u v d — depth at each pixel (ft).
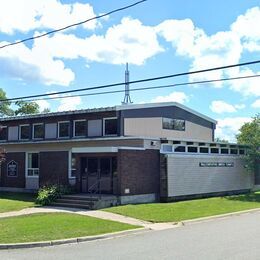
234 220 62.13
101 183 81.82
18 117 107.14
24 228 49.60
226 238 44.98
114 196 75.56
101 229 50.29
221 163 99.50
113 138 88.33
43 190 79.25
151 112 98.89
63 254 37.91
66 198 76.95
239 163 106.22
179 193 86.17
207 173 94.63
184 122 110.63
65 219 56.85
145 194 81.30
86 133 95.30
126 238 46.91
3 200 82.48
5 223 53.36
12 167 105.81
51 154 95.50
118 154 77.10
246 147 108.27
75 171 86.28
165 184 83.61
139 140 83.87
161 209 70.03
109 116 91.91
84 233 47.67
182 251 37.91
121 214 64.69
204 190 93.35
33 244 42.22
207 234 48.26
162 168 84.43
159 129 101.19
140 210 68.33
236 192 104.22
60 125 100.63
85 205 71.77
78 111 95.76
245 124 107.34
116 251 38.81
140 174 80.69
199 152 94.63
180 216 63.72
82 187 84.02
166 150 87.04
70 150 93.25
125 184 77.41
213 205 78.33
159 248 39.83
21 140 106.32
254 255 35.55
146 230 52.80
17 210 68.59
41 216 60.13
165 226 56.39
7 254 38.37
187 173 88.79
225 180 100.53
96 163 82.89
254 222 59.26
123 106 91.20
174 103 106.73
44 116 102.42
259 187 114.11
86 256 36.73
